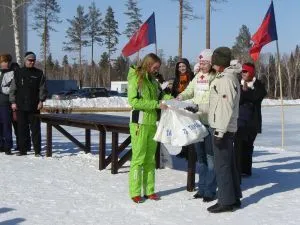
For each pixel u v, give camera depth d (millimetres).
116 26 64688
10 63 9375
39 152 9266
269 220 5133
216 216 5277
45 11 47781
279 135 16938
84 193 6273
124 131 7246
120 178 7246
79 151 9984
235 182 5551
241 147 7215
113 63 80500
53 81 50344
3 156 9188
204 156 5977
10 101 9180
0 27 31719
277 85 72938
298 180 7195
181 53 34688
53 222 5016
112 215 5289
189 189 6422
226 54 5281
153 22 9055
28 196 6090
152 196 5973
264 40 10156
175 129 5629
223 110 5176
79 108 29516
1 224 4922
